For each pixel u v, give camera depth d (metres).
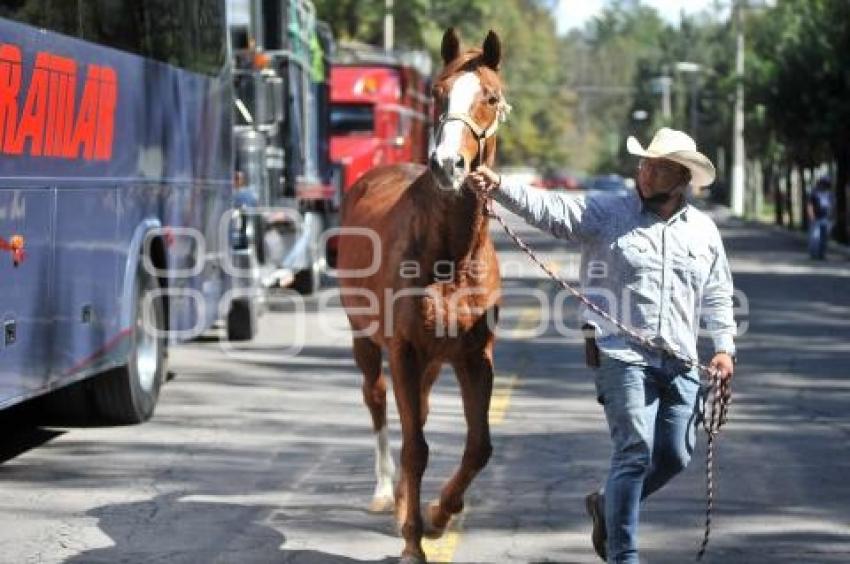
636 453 8.22
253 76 21.75
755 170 82.50
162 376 15.07
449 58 9.31
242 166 21.56
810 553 9.62
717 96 101.50
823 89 53.38
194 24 16.70
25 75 11.23
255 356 19.50
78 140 12.54
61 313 12.16
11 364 11.05
